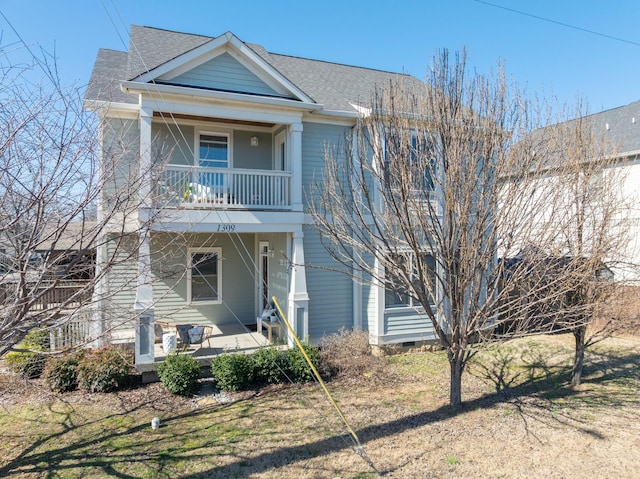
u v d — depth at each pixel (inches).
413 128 293.3
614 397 320.8
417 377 372.5
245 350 394.9
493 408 300.0
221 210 379.9
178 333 407.8
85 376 329.1
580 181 306.8
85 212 207.3
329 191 323.6
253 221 389.1
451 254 259.9
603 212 316.5
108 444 248.4
